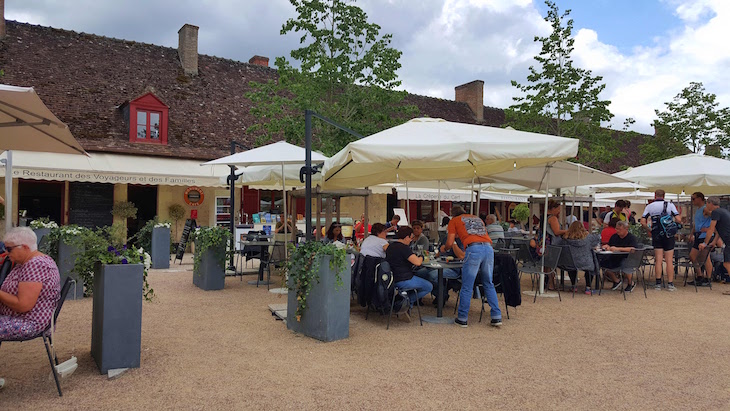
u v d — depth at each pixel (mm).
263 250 10398
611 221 10586
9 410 3875
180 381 4543
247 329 6477
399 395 4262
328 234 10195
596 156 17891
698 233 10758
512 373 4867
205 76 21422
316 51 15422
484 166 8383
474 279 6793
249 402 4078
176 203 17922
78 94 17594
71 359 4633
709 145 23203
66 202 16391
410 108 16234
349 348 5668
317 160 8477
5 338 4086
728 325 6918
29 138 6211
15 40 17922
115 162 15672
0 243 4957
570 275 9922
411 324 6887
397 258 6836
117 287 4797
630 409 4047
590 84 18094
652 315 7547
